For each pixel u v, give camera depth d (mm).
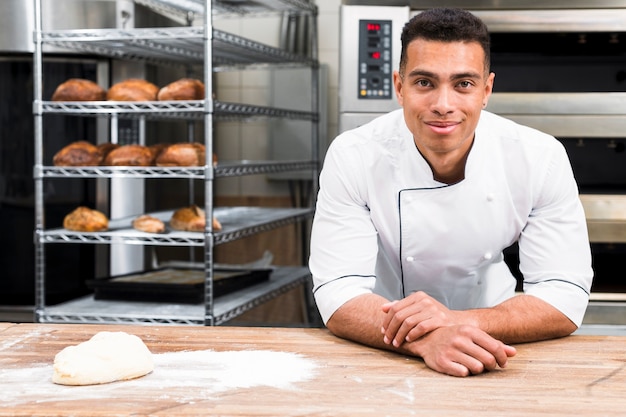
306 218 3539
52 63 3152
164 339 1657
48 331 1723
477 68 1515
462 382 1370
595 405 1241
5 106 3158
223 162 3572
